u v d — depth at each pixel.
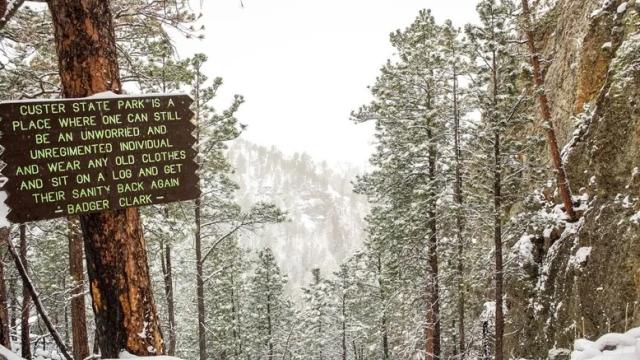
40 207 3.77
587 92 16.62
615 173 12.87
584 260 13.04
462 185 15.01
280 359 32.69
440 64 14.62
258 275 31.41
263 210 18.41
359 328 29.55
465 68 13.34
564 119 18.05
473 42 12.34
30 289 4.69
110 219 4.13
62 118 3.86
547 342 14.06
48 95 7.95
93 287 4.21
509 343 16.53
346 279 31.12
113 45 4.38
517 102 12.55
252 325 31.61
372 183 17.69
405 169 16.11
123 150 4.06
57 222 11.84
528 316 15.63
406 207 16.23
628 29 14.95
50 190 3.80
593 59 16.42
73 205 3.88
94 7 4.20
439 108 15.24
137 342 4.15
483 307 19.78
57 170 3.83
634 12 14.80
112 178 4.02
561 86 18.94
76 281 12.79
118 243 4.16
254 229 19.00
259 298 31.92
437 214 15.57
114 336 4.12
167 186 4.21
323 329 34.91
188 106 4.30
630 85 12.86
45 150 3.79
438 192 15.43
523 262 16.30
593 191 14.24
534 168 13.07
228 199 18.41
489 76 12.66
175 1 7.05
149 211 13.34
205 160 16.67
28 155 3.74
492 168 12.98
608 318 11.28
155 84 9.45
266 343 31.83
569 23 19.62
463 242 15.79
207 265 24.45
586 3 18.69
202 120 16.56
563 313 13.45
